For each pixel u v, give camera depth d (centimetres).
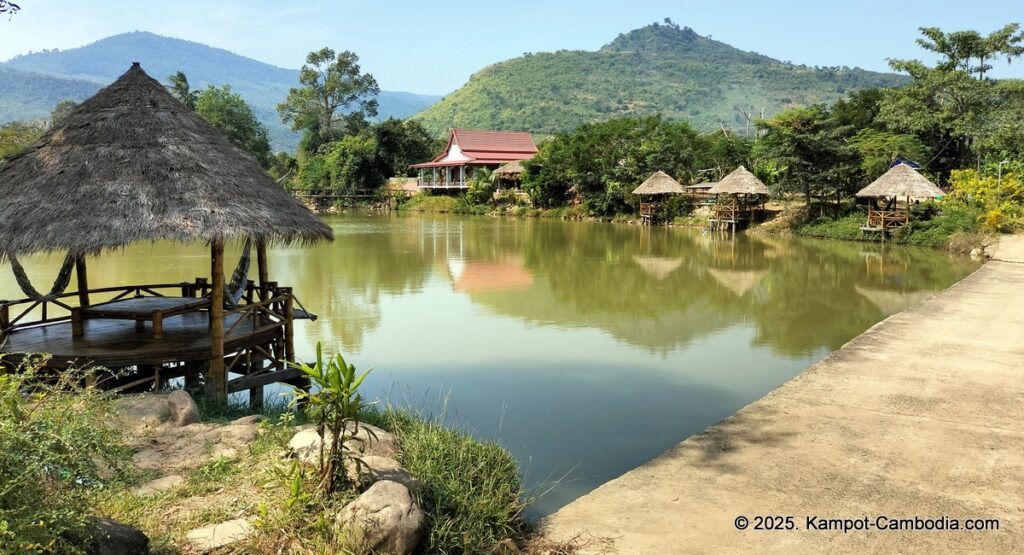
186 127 720
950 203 2441
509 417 695
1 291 1365
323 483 387
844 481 473
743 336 1037
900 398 643
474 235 2766
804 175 2625
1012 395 648
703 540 400
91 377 613
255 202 693
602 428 666
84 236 614
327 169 5578
